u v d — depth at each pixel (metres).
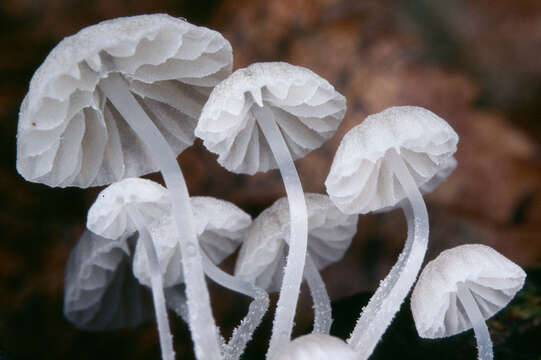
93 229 0.07
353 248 0.08
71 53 0.06
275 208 0.07
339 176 0.06
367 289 0.08
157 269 0.06
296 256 0.06
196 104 0.07
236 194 0.08
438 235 0.08
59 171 0.06
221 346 0.07
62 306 0.07
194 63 0.06
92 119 0.07
